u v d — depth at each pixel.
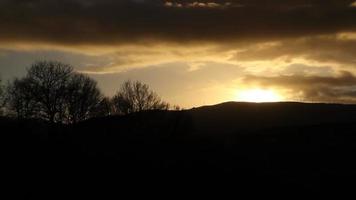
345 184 54.91
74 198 39.84
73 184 42.69
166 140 70.06
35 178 42.47
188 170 51.06
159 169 50.06
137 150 58.00
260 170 57.47
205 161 56.06
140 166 49.91
